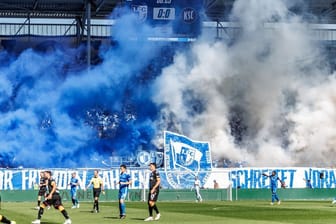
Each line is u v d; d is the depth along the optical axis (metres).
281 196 43.91
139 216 25.11
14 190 41.09
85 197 41.84
